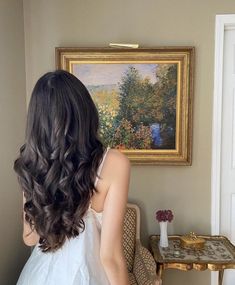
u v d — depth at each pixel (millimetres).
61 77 942
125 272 999
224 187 2395
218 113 2252
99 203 997
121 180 973
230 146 2367
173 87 2217
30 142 937
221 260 1892
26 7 2229
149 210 2348
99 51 2189
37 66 2266
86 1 2221
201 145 2287
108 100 2246
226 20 2189
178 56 2182
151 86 2227
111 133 2275
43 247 1069
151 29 2225
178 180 2322
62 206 921
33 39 2250
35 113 930
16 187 2021
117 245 975
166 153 2275
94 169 938
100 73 2223
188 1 2199
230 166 2381
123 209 979
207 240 2205
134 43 2234
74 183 915
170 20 2215
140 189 2342
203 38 2213
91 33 2240
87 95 966
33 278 1177
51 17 2236
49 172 910
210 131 2275
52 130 908
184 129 2236
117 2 2217
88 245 1069
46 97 917
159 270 1895
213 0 2191
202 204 2324
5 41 1895
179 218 2342
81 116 925
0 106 1807
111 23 2230
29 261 1345
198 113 2270
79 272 1056
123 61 2207
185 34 2219
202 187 2314
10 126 1944
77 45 2246
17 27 2100
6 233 1877
